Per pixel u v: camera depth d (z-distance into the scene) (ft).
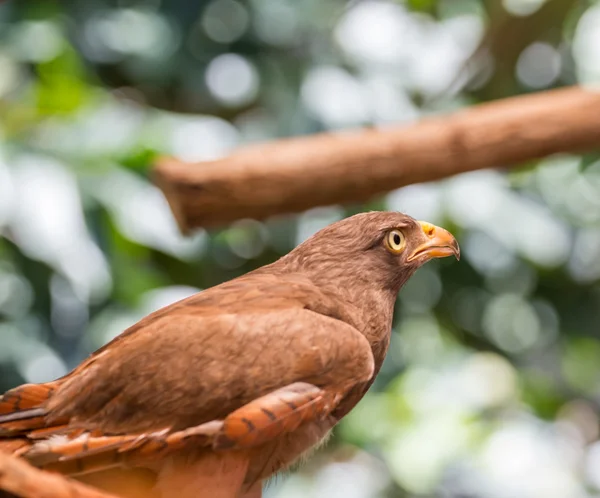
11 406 20.68
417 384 48.91
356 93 49.14
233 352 20.90
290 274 24.50
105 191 39.55
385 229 25.02
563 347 55.52
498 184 47.88
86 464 20.03
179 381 20.48
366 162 27.12
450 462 46.11
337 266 24.64
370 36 51.06
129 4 51.80
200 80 51.42
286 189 26.73
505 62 49.08
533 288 53.31
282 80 50.01
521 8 46.24
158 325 21.17
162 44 51.26
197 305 21.76
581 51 53.06
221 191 26.30
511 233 48.39
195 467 20.57
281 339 21.27
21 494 16.84
